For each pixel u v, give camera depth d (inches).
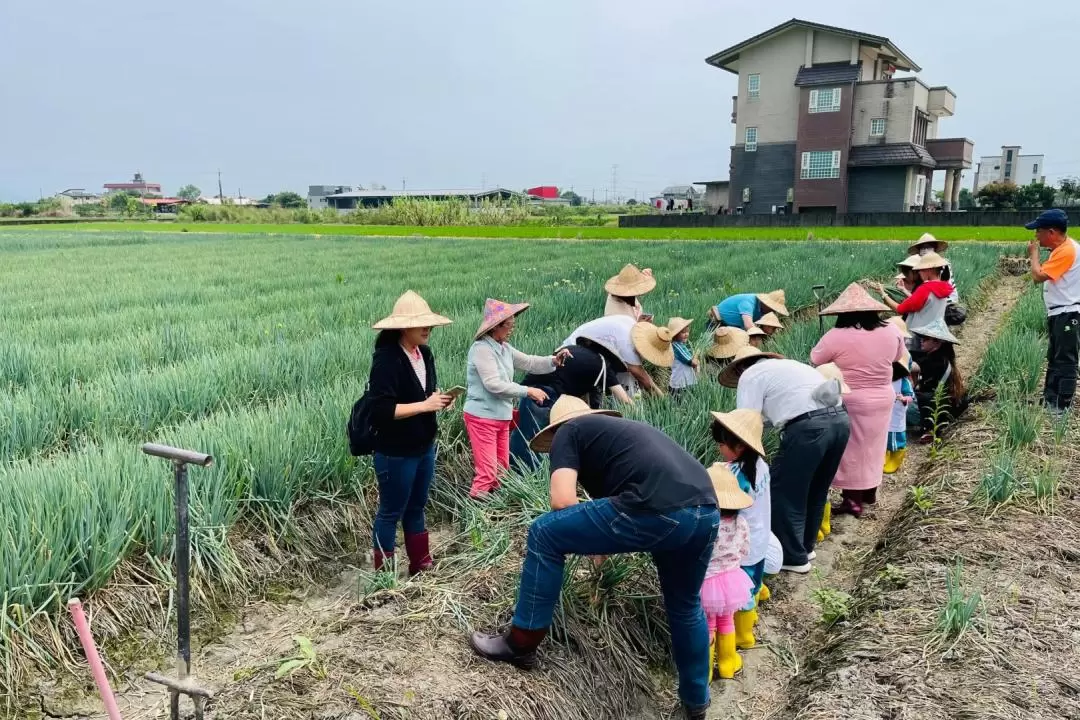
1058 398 292.5
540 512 203.5
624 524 133.9
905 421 310.8
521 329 412.5
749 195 2126.0
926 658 151.6
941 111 2162.9
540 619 143.6
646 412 251.4
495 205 2549.2
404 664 142.5
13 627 155.9
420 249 1194.6
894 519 241.3
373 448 189.9
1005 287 722.2
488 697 138.3
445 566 193.6
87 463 201.9
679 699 163.9
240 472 219.9
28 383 310.7
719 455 245.0
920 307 311.7
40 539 168.6
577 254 986.1
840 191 1967.3
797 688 161.0
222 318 497.7
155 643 177.0
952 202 2290.8
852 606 187.8
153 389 286.4
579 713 149.0
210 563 196.4
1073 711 133.6
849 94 1919.3
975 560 187.9
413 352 191.5
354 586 215.5
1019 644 153.5
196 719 118.3
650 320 326.6
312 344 369.1
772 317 330.3
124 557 186.1
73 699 158.1
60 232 2133.4
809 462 201.9
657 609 181.6
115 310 559.2
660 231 1572.3
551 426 157.2
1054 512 212.2
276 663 141.6
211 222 3043.8
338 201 4731.8
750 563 178.7
